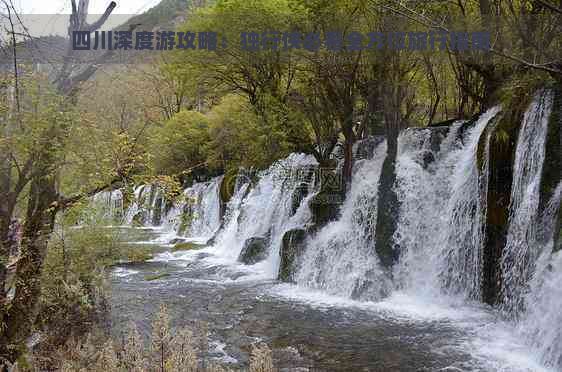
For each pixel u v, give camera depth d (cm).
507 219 972
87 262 766
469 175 1120
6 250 529
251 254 1627
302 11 1395
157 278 1388
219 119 2584
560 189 851
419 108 1997
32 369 538
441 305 1057
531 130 940
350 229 1331
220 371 505
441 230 1155
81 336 651
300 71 1598
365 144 1516
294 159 1870
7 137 469
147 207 646
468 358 740
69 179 543
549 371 693
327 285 1243
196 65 1772
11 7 460
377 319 961
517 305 891
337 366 717
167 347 423
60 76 496
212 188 2502
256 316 992
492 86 1313
